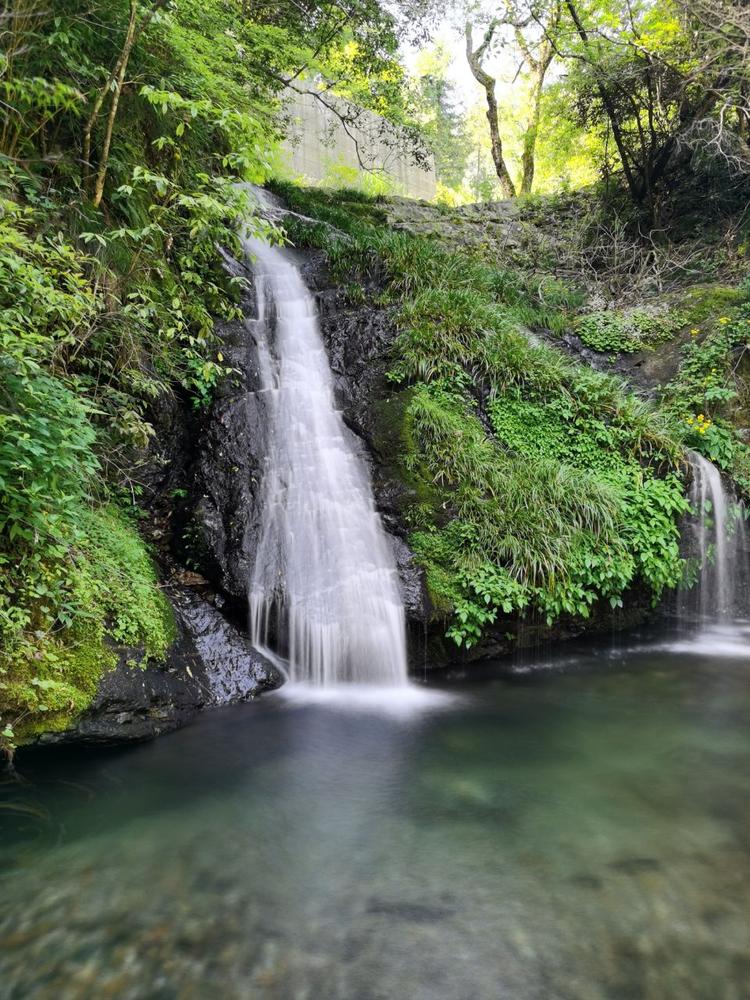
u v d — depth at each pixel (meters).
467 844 3.16
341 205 13.85
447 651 5.83
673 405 8.80
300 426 6.55
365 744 4.33
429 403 6.93
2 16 4.28
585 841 3.19
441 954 2.41
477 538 6.02
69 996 2.18
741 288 10.07
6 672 3.63
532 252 13.55
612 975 2.31
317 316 8.29
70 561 4.26
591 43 10.76
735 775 3.91
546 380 7.69
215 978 2.28
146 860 2.98
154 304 5.19
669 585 6.87
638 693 5.39
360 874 2.90
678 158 12.20
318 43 9.92
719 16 8.88
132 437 5.18
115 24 5.07
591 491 6.64
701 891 2.78
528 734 4.53
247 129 5.64
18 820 3.31
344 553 5.75
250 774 3.87
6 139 4.74
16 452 3.48
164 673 4.46
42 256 4.30
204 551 5.45
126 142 5.78
